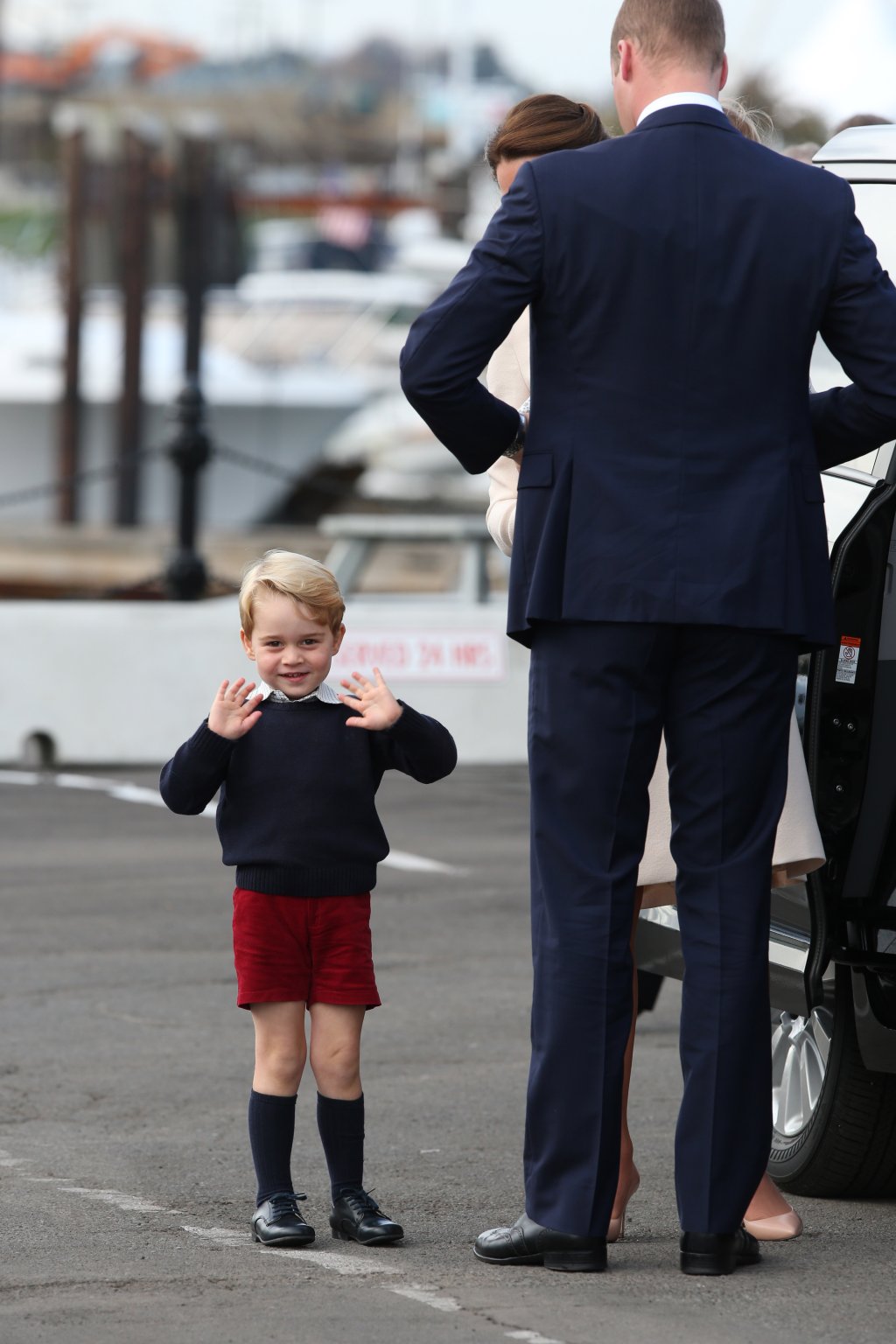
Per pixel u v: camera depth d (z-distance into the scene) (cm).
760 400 1577
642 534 1561
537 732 1617
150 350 13525
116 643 4888
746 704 1602
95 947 3058
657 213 1562
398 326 13775
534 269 1568
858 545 1762
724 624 1562
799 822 1689
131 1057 2450
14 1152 2041
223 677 4894
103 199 12875
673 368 1562
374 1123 2169
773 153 1606
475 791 4575
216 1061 2433
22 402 13488
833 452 1653
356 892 1748
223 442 13175
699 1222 1612
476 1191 1912
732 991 1603
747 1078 1608
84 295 13000
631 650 1579
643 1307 1530
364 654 4909
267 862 1730
